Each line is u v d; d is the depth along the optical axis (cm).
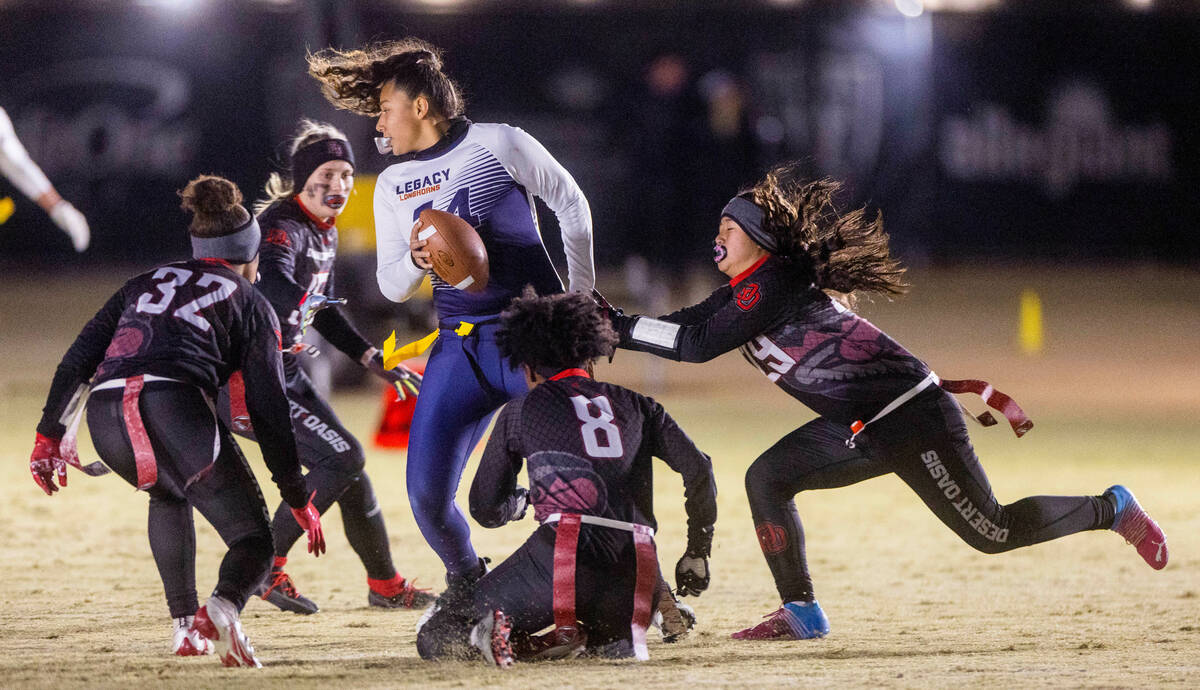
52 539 3028
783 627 2072
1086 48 11812
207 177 1969
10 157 3625
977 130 11644
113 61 11006
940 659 1889
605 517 1802
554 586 1762
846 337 2006
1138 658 1891
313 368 5212
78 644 2033
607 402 1856
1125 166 12019
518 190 2064
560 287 2100
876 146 10988
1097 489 3650
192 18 10769
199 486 1841
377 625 2248
